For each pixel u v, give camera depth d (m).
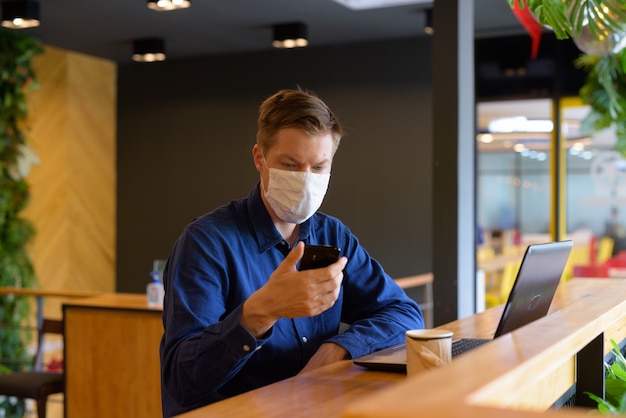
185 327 1.65
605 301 1.81
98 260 8.23
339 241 2.07
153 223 8.18
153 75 8.18
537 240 7.51
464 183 4.19
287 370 1.86
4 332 6.48
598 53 3.08
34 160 6.75
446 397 0.70
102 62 8.26
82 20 6.39
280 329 1.86
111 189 8.35
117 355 4.25
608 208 7.33
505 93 7.37
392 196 7.10
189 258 1.74
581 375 1.73
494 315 2.44
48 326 4.59
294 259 1.50
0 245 6.72
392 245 7.11
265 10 6.12
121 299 4.59
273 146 1.76
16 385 4.25
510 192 7.55
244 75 7.75
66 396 4.34
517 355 0.98
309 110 1.75
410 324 2.02
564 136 7.30
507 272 7.32
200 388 1.57
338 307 2.01
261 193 1.88
